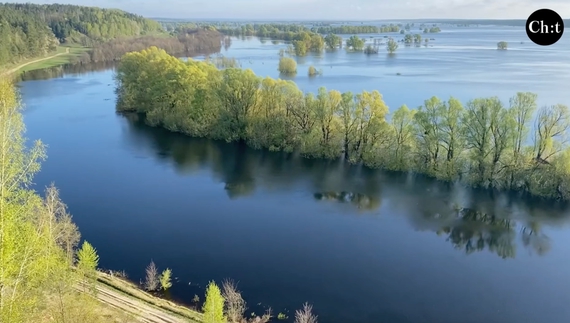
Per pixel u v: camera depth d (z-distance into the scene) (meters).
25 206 26.42
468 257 47.75
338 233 52.38
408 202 60.94
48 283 29.14
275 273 43.88
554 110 63.41
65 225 41.97
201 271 43.72
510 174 64.12
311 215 56.75
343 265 45.69
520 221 56.12
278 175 69.88
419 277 43.94
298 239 50.69
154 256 46.12
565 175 60.50
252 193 62.97
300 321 34.78
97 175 67.56
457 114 66.62
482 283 43.16
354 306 39.25
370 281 43.00
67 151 77.81
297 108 80.25
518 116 64.12
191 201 59.78
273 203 59.91
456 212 58.28
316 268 45.00
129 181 65.75
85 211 55.84
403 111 71.50
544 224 55.38
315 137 77.75
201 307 38.06
